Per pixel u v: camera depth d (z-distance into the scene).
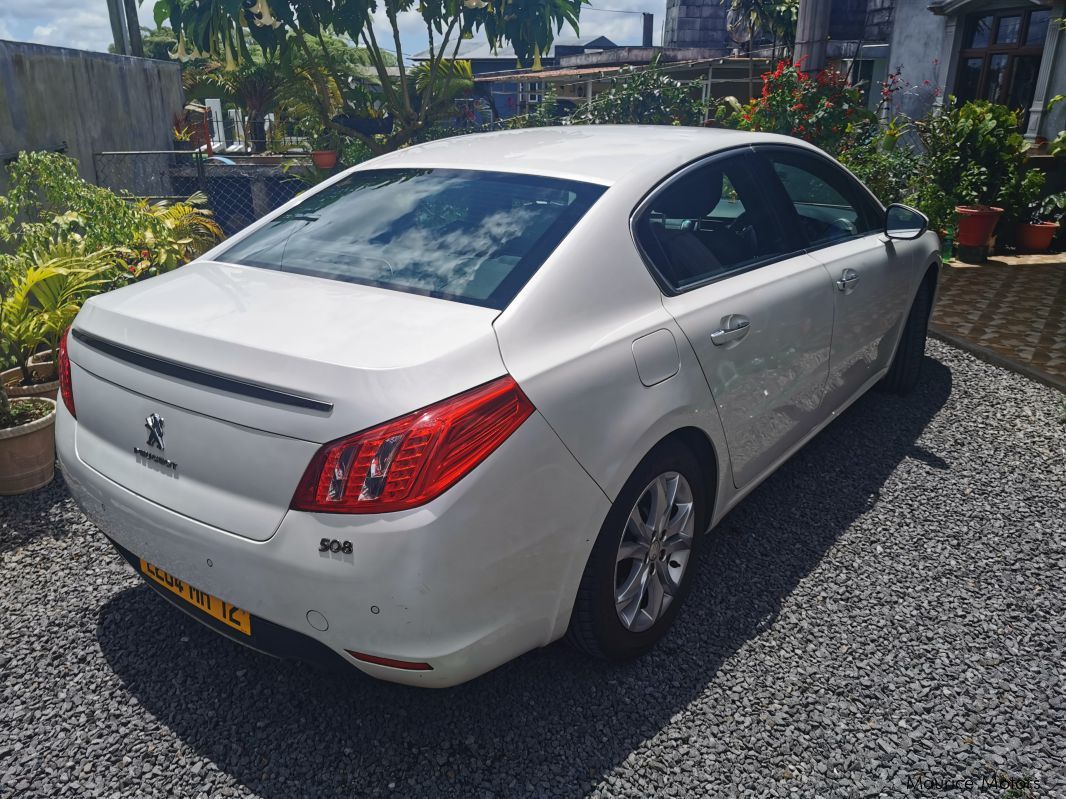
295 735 2.38
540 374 2.15
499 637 2.12
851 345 3.83
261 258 2.75
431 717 2.44
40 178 5.12
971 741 2.39
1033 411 4.87
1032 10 11.73
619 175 2.76
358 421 1.88
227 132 24.02
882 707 2.52
